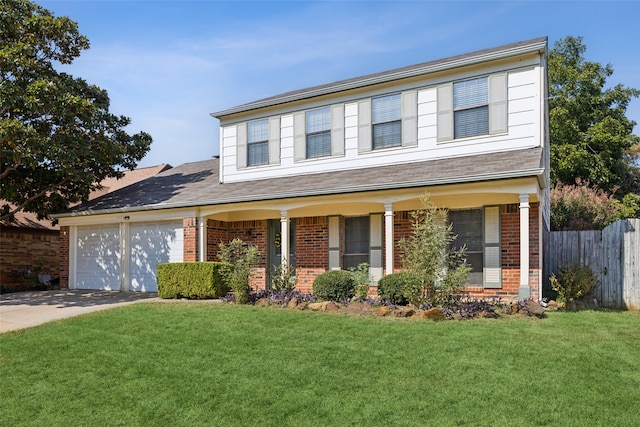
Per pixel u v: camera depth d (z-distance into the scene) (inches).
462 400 214.7
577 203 784.9
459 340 297.9
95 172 677.3
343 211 553.0
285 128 612.7
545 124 532.1
